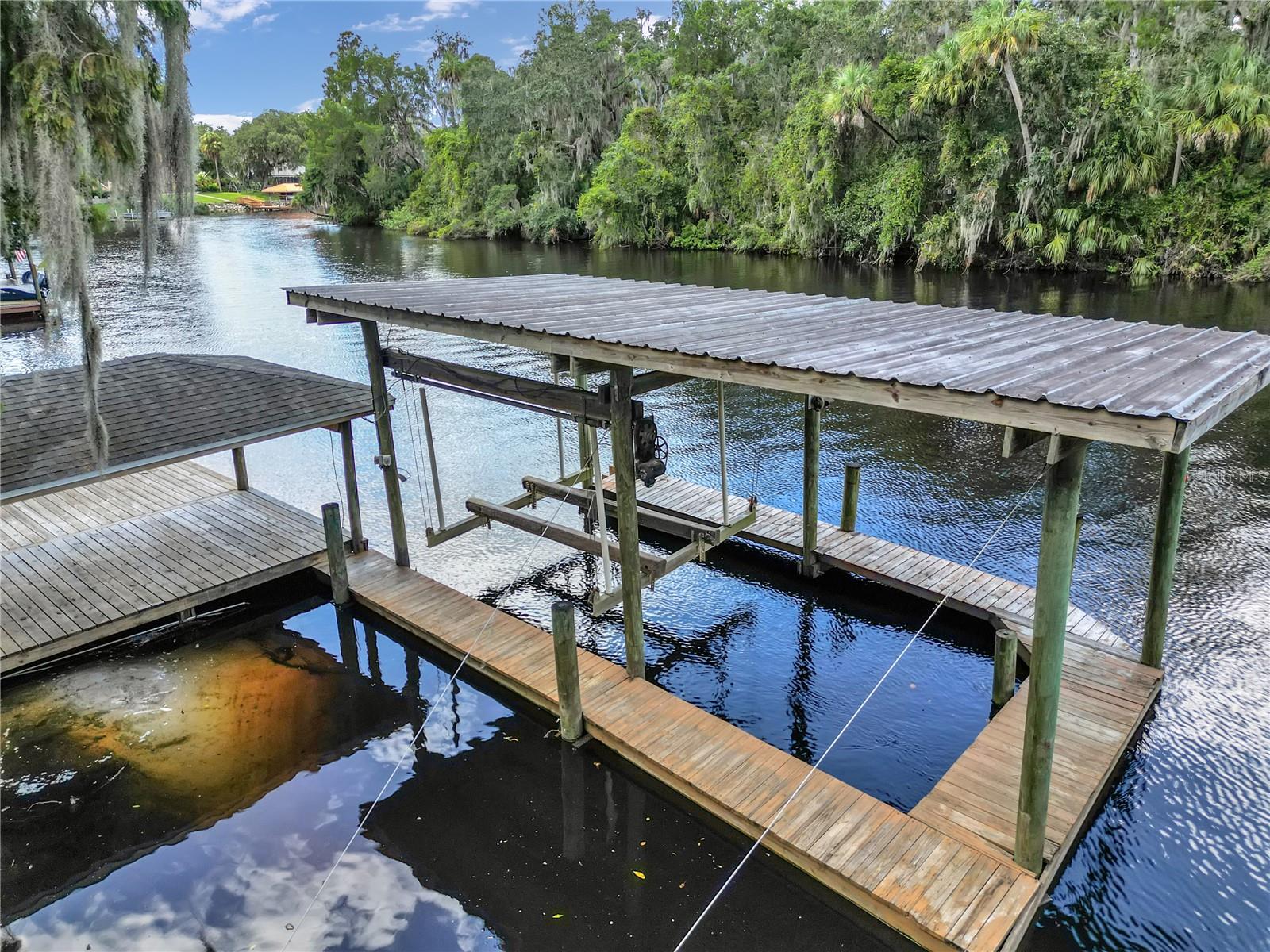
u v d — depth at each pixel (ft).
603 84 175.63
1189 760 20.52
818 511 36.73
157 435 27.22
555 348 20.31
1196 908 16.69
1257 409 49.96
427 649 26.35
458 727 23.12
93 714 23.67
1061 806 17.51
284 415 29.17
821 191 118.83
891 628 27.76
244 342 69.72
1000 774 18.62
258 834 19.38
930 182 108.58
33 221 20.86
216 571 28.68
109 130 18.75
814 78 128.16
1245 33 100.94
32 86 16.94
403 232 200.75
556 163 165.68
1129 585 29.27
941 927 14.62
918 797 20.08
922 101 101.14
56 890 17.76
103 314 81.05
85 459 25.82
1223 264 91.86
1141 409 11.51
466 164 187.83
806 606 29.22
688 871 17.78
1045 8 113.19
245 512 33.94
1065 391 12.86
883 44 123.75
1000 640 22.02
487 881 17.89
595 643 27.07
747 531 31.60
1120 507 36.55
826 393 15.42
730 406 56.13
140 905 17.40
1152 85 99.81
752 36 142.51
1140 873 17.46
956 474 41.83
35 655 24.30
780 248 132.46
